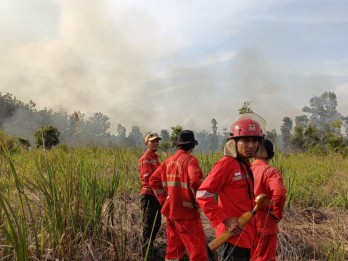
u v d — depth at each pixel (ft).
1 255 12.60
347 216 22.26
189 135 15.69
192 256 14.97
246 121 11.69
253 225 11.76
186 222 15.06
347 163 43.24
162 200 16.34
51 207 14.12
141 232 17.99
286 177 27.71
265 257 14.05
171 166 15.55
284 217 21.26
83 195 16.16
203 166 26.43
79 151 18.52
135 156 29.40
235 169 11.62
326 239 18.86
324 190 27.78
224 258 11.55
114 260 15.75
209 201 11.32
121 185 19.95
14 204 15.34
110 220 17.61
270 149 14.39
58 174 15.99
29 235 14.26
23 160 24.16
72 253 14.15
